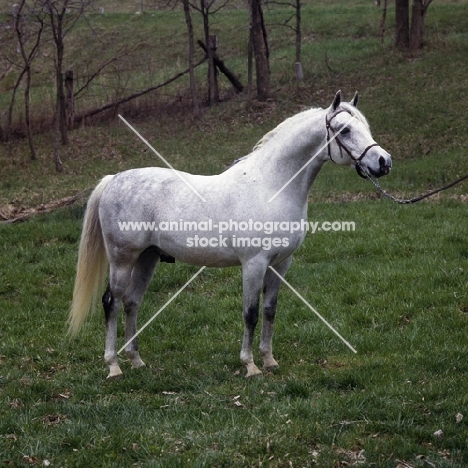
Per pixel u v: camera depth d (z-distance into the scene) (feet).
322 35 101.09
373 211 42.29
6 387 22.04
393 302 28.30
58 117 66.13
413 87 72.33
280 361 23.91
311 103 73.72
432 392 20.11
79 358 25.05
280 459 16.72
